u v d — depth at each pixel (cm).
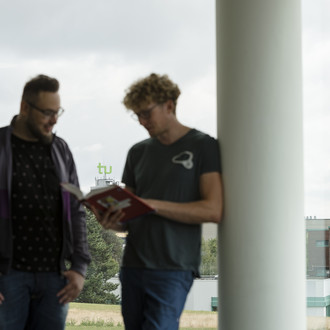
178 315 300
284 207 314
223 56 327
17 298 283
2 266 278
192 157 303
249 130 316
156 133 301
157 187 304
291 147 317
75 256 305
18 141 291
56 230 293
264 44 318
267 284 312
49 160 295
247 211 313
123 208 282
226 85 324
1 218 280
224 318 322
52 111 286
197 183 305
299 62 324
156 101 295
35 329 295
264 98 316
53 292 292
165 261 297
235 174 315
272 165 314
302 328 317
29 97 286
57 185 295
